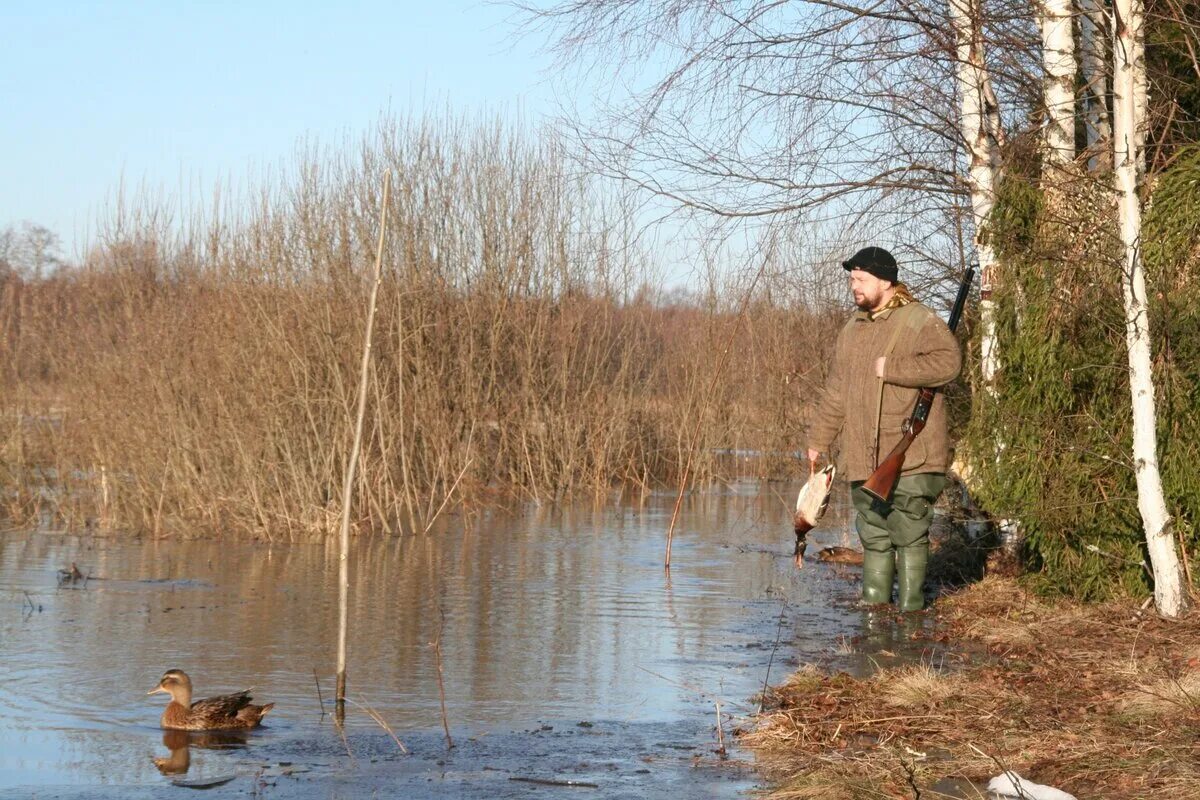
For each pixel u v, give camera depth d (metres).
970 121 9.84
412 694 6.29
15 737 5.46
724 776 4.89
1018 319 8.50
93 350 14.78
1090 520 8.17
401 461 16.03
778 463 22.44
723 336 21.78
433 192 19.27
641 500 18.12
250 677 6.63
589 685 6.51
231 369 14.21
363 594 9.52
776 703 6.03
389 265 17.53
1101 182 8.30
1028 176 8.98
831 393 8.70
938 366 8.12
